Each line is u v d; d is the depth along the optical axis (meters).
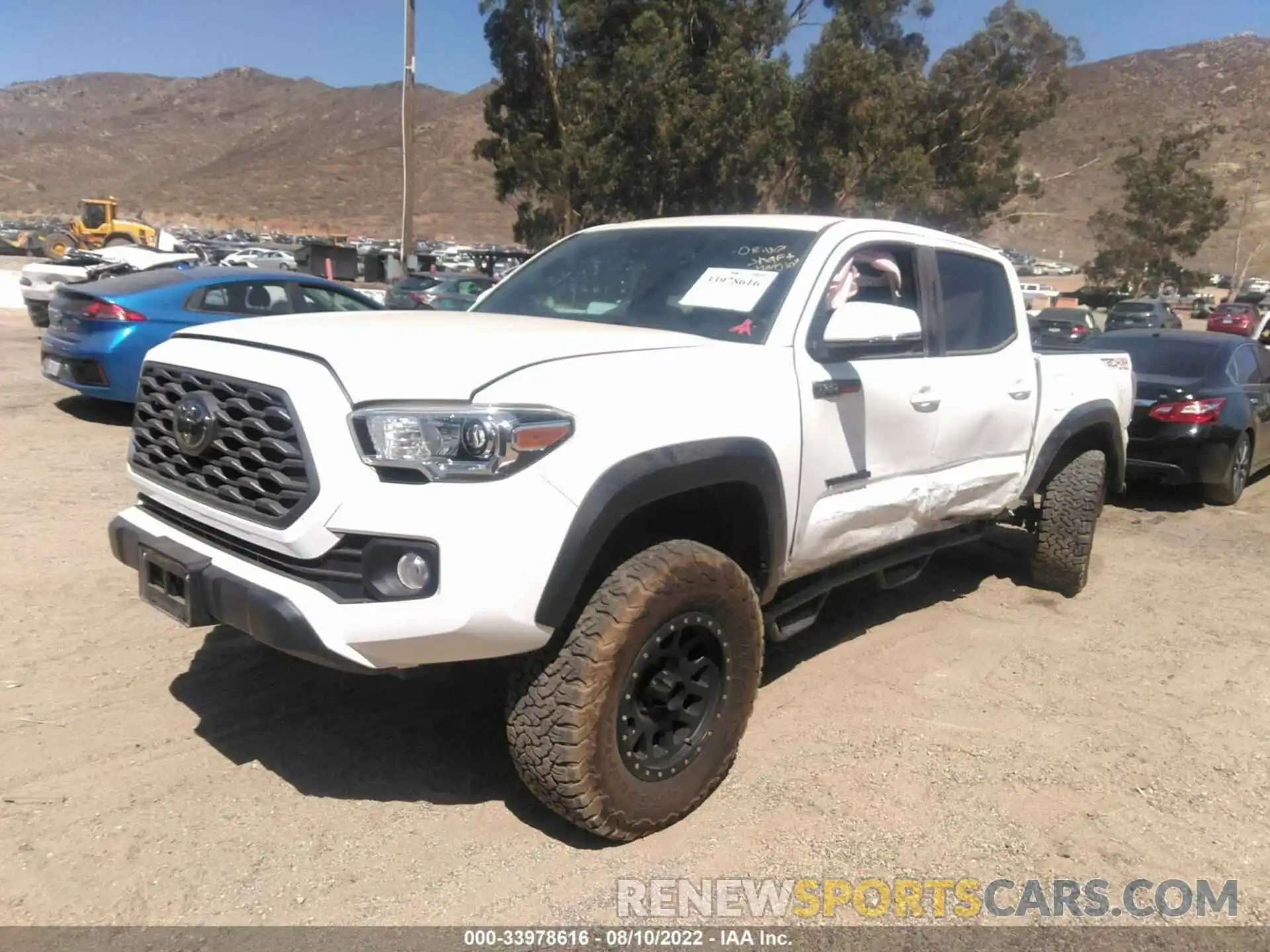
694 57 29.41
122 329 8.70
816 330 3.76
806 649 4.93
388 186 179.88
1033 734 4.12
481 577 2.68
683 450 3.08
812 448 3.64
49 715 3.78
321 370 2.87
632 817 3.13
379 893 2.92
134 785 3.38
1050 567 5.87
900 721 4.18
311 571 2.83
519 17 29.98
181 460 3.22
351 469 2.74
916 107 33.75
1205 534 7.88
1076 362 5.73
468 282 21.48
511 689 3.02
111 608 4.83
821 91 28.77
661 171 28.14
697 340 3.51
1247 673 4.89
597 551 2.87
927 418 4.29
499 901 2.91
